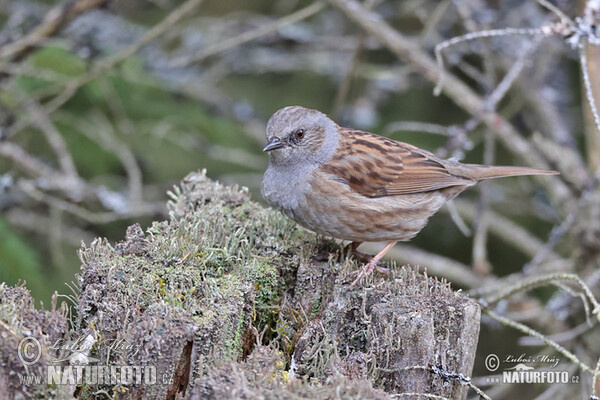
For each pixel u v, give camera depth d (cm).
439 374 561
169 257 626
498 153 1413
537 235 1432
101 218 1041
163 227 681
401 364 563
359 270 650
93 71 1053
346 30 1480
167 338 516
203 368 518
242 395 469
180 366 529
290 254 694
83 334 552
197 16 1516
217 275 625
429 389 564
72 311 665
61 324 514
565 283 1033
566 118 1320
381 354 566
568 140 1136
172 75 1273
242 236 709
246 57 1384
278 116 814
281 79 1495
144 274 591
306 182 794
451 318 585
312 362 564
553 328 1065
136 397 521
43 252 1128
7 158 1130
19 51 1131
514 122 1423
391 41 1119
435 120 1385
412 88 1392
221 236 692
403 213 827
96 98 1126
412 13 1338
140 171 1215
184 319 531
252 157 1231
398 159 837
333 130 834
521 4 1314
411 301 589
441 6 1131
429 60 1116
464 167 884
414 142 1333
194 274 600
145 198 1227
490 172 886
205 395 476
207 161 1273
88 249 611
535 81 1236
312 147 803
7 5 1252
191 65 1332
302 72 1477
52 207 1084
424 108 1388
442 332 586
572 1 1110
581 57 762
